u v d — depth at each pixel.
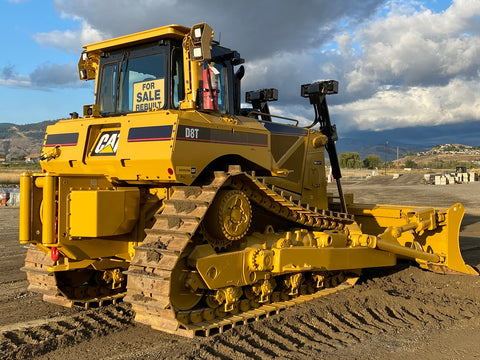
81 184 5.11
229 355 4.40
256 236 5.94
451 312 6.05
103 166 5.38
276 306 5.82
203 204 4.78
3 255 9.47
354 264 6.73
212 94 5.40
